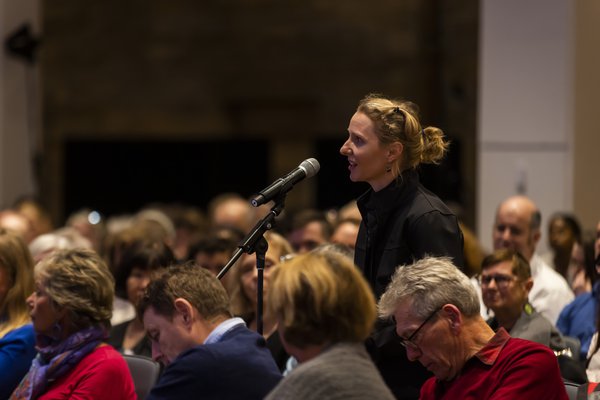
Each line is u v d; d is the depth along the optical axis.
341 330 3.87
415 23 20.19
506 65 12.69
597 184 12.46
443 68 19.81
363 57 20.66
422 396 5.12
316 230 9.41
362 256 5.73
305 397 3.77
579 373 6.36
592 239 8.23
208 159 21.92
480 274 7.04
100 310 5.59
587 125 12.48
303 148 21.28
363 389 3.78
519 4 12.64
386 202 5.59
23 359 6.26
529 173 12.60
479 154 12.77
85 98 21.89
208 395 4.52
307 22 21.06
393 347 5.49
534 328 6.60
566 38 12.49
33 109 14.17
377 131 5.52
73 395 5.39
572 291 8.73
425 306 4.75
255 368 4.57
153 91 21.81
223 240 8.03
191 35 21.62
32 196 14.05
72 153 22.03
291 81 21.22
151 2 21.69
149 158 22.05
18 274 6.54
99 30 21.80
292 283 3.85
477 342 4.85
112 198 22.11
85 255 5.66
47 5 21.84
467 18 19.44
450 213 5.61
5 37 13.78
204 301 4.77
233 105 21.56
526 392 4.72
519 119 12.65
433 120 19.94
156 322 4.79
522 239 8.36
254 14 21.34
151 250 7.82
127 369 5.61
